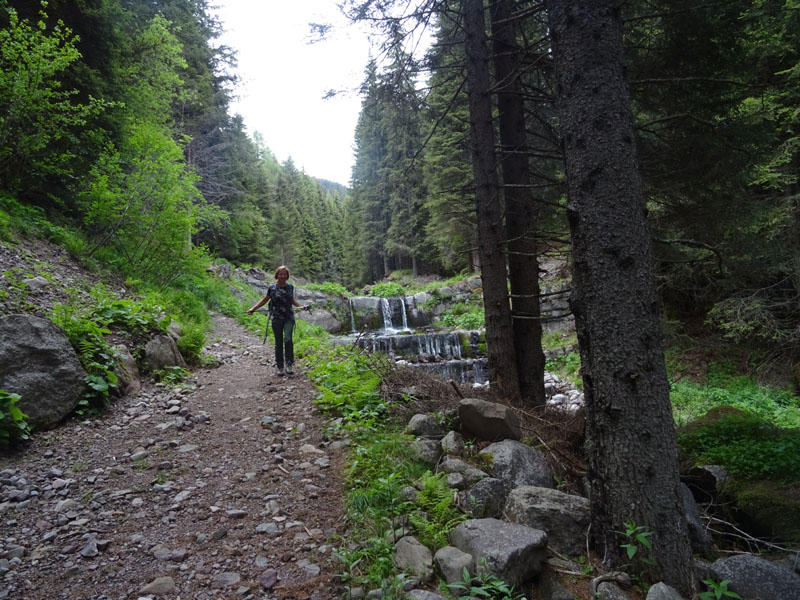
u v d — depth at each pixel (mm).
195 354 8086
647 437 2793
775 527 3793
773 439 4855
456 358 16953
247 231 29875
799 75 7434
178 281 14172
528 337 6336
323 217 73375
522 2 5957
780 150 9031
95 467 4086
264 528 3215
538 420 5180
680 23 4816
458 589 2488
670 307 13875
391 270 47125
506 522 3057
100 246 10664
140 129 10867
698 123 5281
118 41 12141
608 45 2963
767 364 11453
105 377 5586
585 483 4047
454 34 6266
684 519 2791
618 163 2914
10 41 8289
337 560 2842
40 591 2543
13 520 3193
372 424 4910
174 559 2869
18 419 4164
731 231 6527
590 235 2973
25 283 6773
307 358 8953
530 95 5996
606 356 2904
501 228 5938
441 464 4016
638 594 2623
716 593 2412
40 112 8961
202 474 4059
